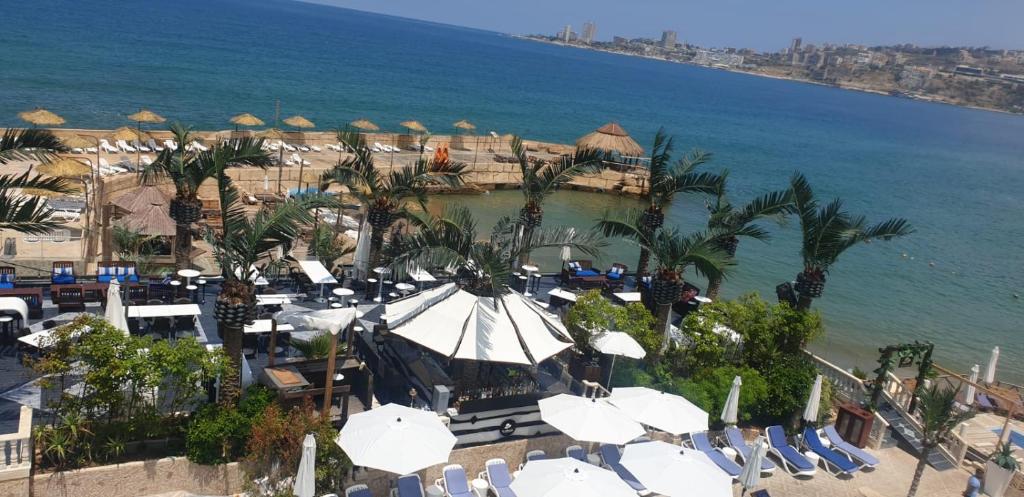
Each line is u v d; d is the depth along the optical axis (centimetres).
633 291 2636
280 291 2102
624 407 1553
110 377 1191
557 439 1619
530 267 2405
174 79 8744
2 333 1552
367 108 9144
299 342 1545
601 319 1786
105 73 8294
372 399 1523
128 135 4144
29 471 1144
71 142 3659
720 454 1628
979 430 2125
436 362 1689
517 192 5619
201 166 1923
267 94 8869
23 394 1327
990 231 6325
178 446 1308
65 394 1223
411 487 1319
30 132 1351
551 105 13125
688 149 9712
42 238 2666
